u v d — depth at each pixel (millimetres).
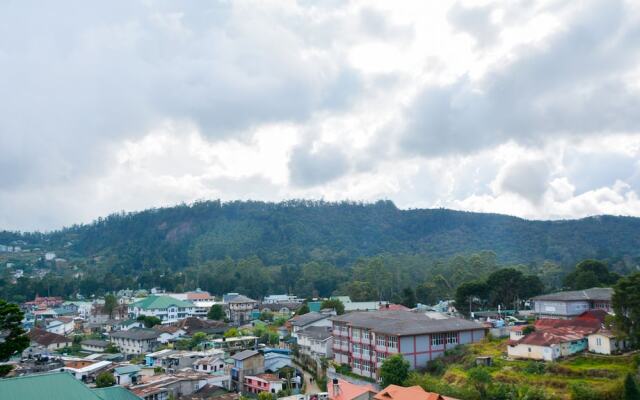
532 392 59438
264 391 84250
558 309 98062
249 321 164625
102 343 131625
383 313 102750
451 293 171875
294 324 126750
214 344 115625
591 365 66625
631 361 65438
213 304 182125
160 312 174375
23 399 46844
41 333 135000
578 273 127375
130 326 157750
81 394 49812
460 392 63281
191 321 149125
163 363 100000
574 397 57594
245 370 90000
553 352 70062
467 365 75188
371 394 66812
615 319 70375
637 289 67750
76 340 140000
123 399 54812
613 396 55844
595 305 96750
